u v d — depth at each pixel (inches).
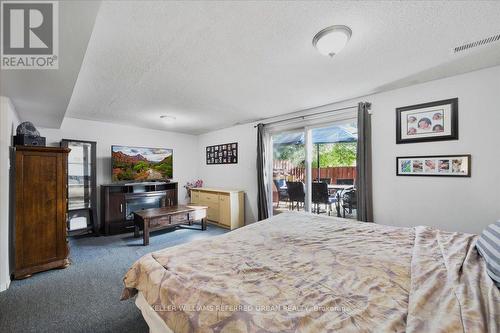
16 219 91.4
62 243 103.0
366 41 68.2
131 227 169.6
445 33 64.2
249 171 182.7
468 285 38.1
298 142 159.0
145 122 178.1
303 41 67.9
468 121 89.7
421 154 100.9
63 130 159.0
